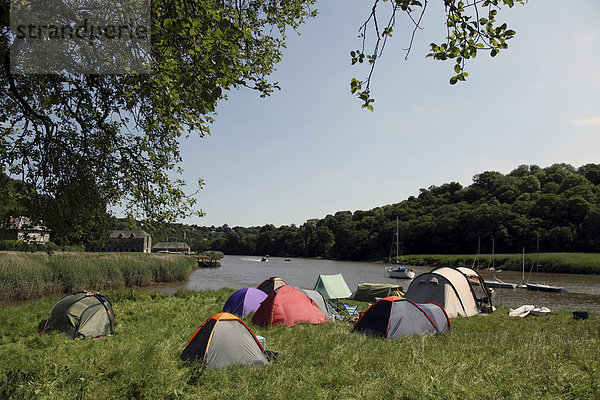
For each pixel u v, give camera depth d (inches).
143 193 278.5
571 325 533.0
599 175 3353.8
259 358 304.3
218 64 139.3
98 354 307.3
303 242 4916.3
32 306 606.5
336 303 698.2
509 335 417.4
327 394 225.6
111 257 1318.9
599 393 211.5
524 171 4456.2
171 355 302.8
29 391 215.2
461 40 157.6
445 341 379.2
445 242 3181.6
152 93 234.5
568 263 1779.0
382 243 3735.2
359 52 161.5
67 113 262.4
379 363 287.3
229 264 3075.8
